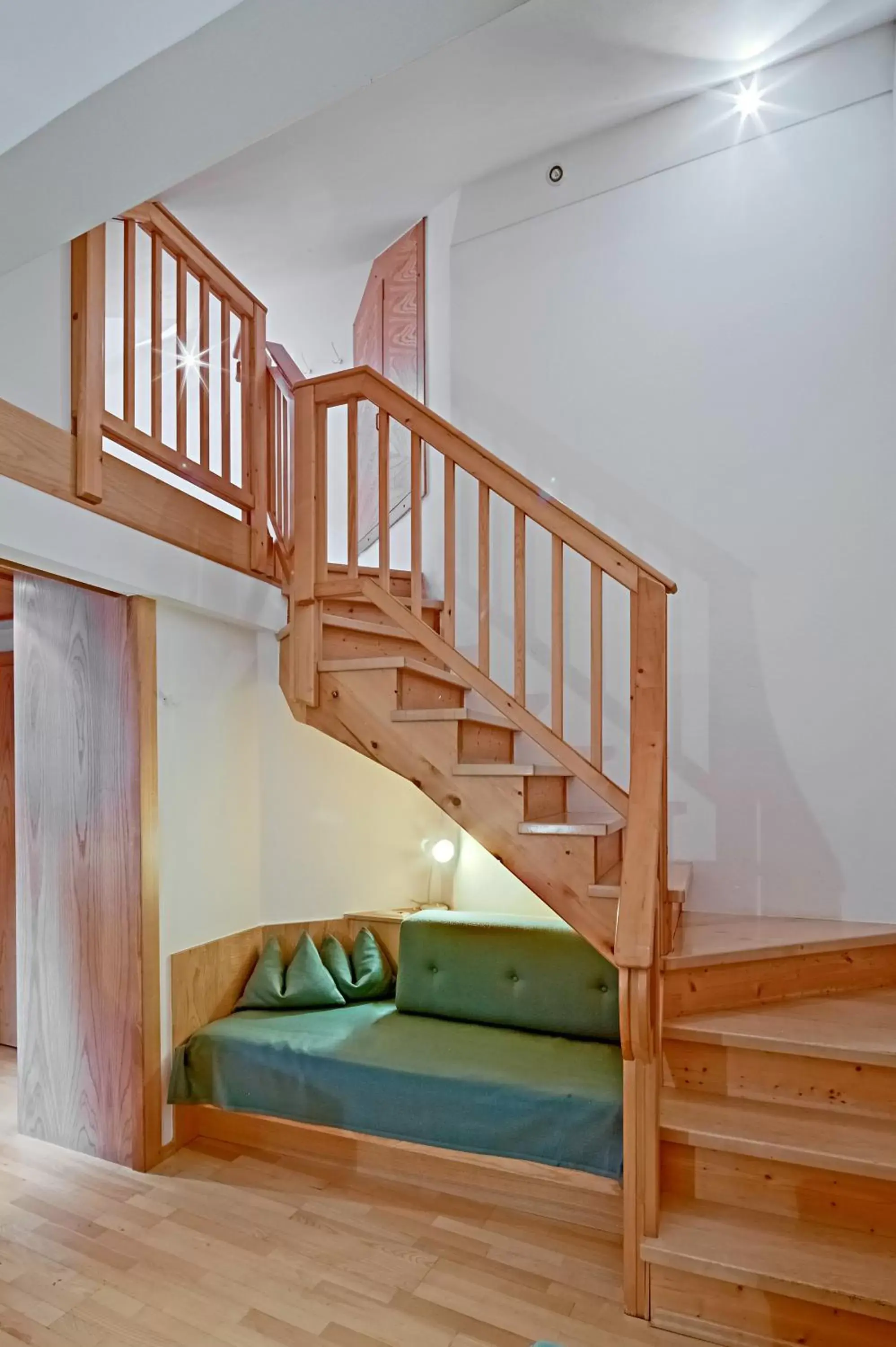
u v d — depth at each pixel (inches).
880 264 115.0
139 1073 103.3
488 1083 93.8
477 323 145.5
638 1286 75.4
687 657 125.0
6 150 37.2
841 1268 69.6
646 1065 76.9
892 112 113.7
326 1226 90.0
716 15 107.1
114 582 98.9
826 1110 82.5
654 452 129.7
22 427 84.7
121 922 106.0
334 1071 101.0
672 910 97.7
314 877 132.0
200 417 119.7
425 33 32.7
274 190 139.3
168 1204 94.7
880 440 114.3
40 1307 77.3
